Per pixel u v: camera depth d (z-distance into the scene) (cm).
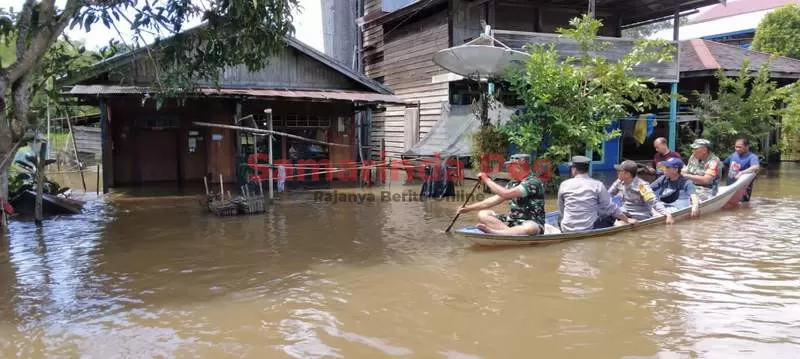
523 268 618
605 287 549
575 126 1176
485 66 1249
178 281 584
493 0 1553
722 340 421
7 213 950
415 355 402
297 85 1523
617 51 1463
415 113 1808
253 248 730
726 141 1623
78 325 464
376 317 477
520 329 447
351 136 1582
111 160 1374
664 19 1816
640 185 830
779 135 1923
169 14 866
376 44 2120
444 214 999
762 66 1622
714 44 1900
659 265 624
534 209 729
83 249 731
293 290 551
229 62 971
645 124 1580
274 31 914
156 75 956
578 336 432
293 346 419
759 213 946
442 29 1669
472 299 519
